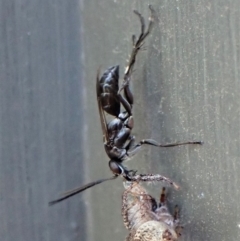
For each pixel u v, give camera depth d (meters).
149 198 0.10
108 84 0.10
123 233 0.11
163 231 0.10
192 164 0.10
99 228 0.11
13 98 0.11
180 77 0.10
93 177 0.11
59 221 0.11
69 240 0.11
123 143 0.10
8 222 0.11
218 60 0.09
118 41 0.11
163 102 0.10
